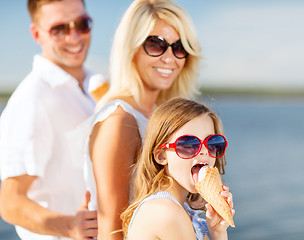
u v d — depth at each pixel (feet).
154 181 6.47
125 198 6.98
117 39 8.26
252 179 69.10
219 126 6.89
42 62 10.60
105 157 6.98
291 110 351.87
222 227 6.49
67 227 8.13
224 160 7.15
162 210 6.07
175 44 8.21
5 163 9.39
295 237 38.47
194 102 6.81
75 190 10.15
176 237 5.97
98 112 7.68
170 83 8.44
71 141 9.95
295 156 95.61
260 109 366.84
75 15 10.93
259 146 114.52
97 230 7.76
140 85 8.12
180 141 6.32
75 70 11.46
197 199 7.64
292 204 51.78
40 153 9.69
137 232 6.20
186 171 6.41
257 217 46.24
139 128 7.37
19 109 9.81
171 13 8.07
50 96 10.16
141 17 7.96
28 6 11.14
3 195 9.27
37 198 10.00
